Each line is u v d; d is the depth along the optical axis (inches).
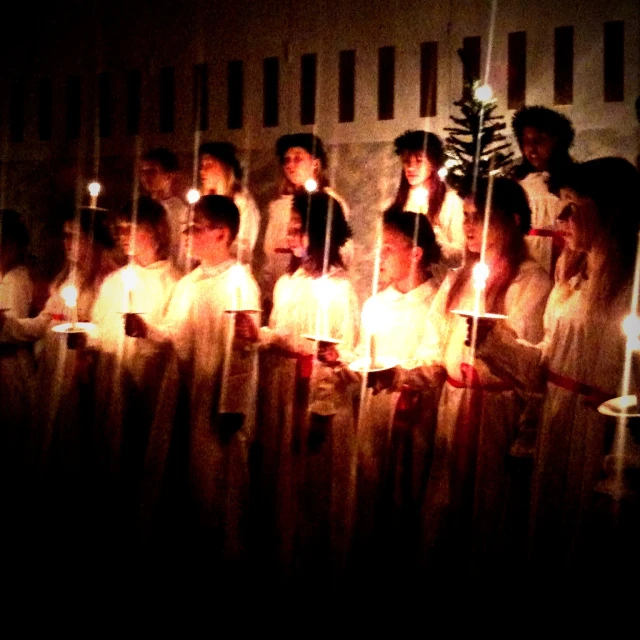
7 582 134.5
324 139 154.9
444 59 147.8
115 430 154.1
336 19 155.1
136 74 171.0
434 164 143.0
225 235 146.7
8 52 181.3
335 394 136.1
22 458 164.2
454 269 135.0
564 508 123.6
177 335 147.0
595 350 122.6
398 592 130.3
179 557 142.8
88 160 174.2
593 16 138.5
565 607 122.3
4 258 172.4
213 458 142.6
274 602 129.0
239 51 162.7
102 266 164.6
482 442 127.4
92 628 120.4
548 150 136.3
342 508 135.9
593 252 124.8
